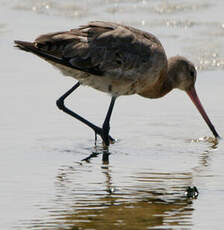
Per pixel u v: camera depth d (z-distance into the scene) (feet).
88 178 39.60
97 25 47.60
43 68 62.18
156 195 36.94
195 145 46.68
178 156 44.29
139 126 50.42
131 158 43.83
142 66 47.67
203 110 51.57
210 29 72.49
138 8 80.33
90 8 80.12
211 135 48.75
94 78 47.73
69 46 46.11
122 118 52.06
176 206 35.40
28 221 33.30
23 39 68.23
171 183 38.81
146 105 54.90
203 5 81.20
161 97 52.16
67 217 33.83
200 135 48.65
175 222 33.32
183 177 39.88
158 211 34.73
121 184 38.63
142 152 45.21
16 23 73.92
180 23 74.49
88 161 43.09
